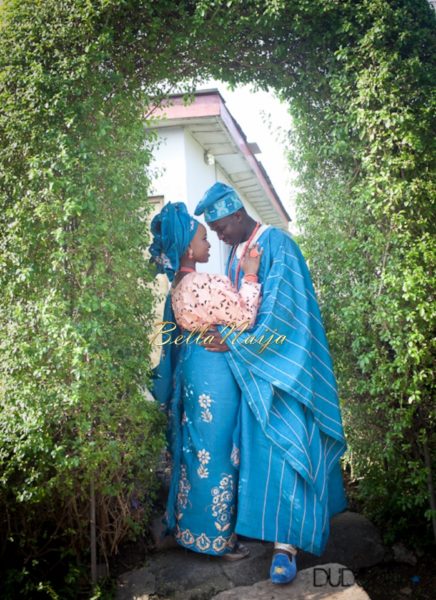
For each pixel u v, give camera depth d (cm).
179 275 272
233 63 299
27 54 239
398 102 261
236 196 278
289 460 246
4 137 244
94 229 236
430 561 277
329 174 312
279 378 252
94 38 246
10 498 255
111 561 270
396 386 262
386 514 302
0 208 243
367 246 275
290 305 260
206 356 261
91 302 233
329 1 262
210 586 248
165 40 271
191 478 261
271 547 273
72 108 238
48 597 244
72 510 261
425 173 263
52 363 240
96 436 242
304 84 290
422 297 263
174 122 537
